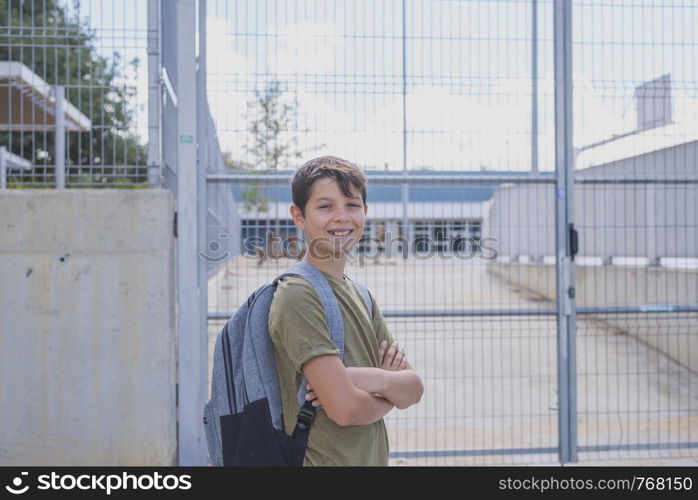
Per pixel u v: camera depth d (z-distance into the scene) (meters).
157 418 3.73
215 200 4.54
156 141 3.88
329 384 1.53
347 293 1.72
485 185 4.21
